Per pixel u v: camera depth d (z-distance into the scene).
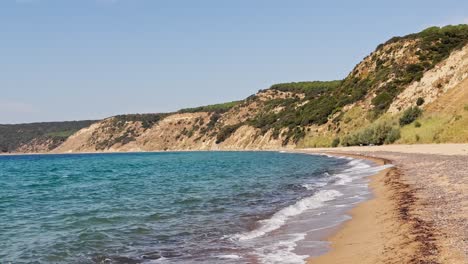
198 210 20.06
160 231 15.55
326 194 22.70
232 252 11.94
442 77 79.81
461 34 113.38
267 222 16.11
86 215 19.91
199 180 37.97
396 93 98.38
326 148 100.50
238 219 17.25
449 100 71.44
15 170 71.75
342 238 12.59
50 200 27.33
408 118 77.62
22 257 12.62
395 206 16.11
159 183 36.81
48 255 12.78
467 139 54.59
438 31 118.25
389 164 38.44
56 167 80.50
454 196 16.53
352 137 93.38
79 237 15.02
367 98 107.56
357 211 16.73
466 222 11.97
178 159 100.75
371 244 11.22
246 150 155.00
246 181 34.56
